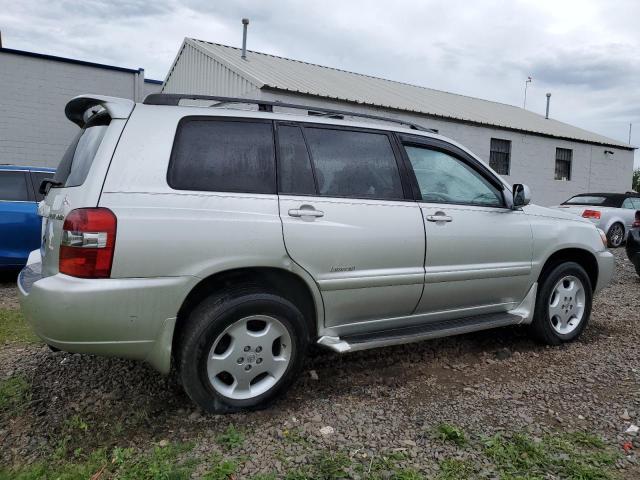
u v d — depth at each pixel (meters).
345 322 3.46
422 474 2.52
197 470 2.53
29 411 3.13
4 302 5.74
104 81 13.56
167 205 2.80
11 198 6.64
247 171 3.10
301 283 3.26
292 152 3.29
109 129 2.86
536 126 20.41
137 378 3.59
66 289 2.60
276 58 16.72
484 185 4.16
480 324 3.96
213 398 2.97
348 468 2.54
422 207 3.68
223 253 2.90
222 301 2.93
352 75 18.39
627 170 23.48
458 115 16.75
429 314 3.84
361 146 3.58
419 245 3.60
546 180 20.20
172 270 2.78
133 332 2.74
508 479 2.47
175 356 3.01
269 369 3.13
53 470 2.52
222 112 3.16
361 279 3.36
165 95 3.11
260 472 2.51
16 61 12.55
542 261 4.32
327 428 2.96
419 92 19.61
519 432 2.94
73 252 2.64
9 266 6.62
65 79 13.11
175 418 3.05
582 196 14.18
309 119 3.44
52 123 13.08
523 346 4.52
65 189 3.00
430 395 3.46
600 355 4.32
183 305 2.98
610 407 3.32
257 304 2.99
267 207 3.07
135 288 2.69
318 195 3.29
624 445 2.84
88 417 3.05
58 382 3.53
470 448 2.77
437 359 4.14
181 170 2.91
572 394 3.51
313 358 4.07
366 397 3.41
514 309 4.33
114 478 2.45
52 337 2.68
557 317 4.56
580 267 4.60
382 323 3.62
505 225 4.10
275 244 3.04
